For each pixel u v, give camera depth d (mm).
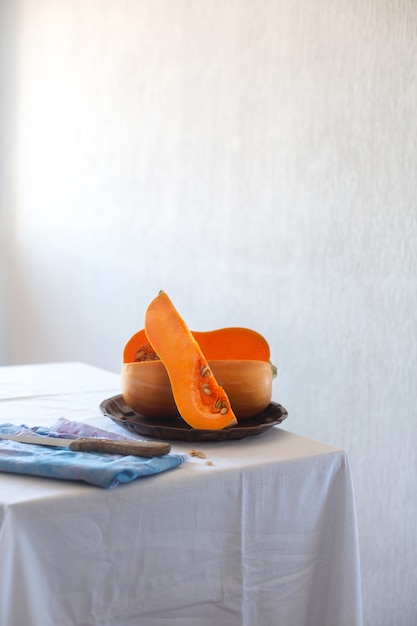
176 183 2506
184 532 964
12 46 3689
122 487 911
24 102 3611
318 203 1921
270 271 2094
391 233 1716
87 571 903
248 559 1021
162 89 2562
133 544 929
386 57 1716
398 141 1691
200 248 2393
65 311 3291
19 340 3738
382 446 1763
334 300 1883
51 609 886
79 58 3111
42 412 1260
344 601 1084
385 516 1763
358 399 1824
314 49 1920
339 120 1850
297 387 2014
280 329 2066
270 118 2078
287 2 2004
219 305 2309
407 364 1688
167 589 964
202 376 1076
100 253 2990
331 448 1093
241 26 2180
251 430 1088
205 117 2350
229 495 989
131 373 1109
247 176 2174
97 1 2955
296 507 1054
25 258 3650
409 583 1703
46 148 3418
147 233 2674
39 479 929
